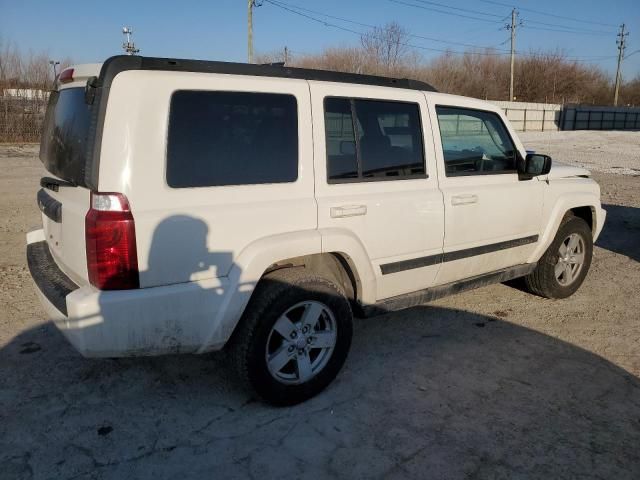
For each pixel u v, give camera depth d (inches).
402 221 149.6
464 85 2231.8
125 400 135.3
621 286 231.6
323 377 137.6
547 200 194.5
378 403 136.3
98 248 107.4
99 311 107.4
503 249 182.1
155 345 114.1
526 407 135.8
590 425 128.7
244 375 125.6
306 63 1905.8
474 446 120.1
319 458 115.3
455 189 164.1
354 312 149.9
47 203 137.0
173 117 113.3
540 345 171.5
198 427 125.0
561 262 209.0
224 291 118.9
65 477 107.9
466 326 185.6
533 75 2714.1
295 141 130.7
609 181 577.6
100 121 107.8
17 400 133.6
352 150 141.7
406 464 114.0
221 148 119.6
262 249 122.6
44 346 161.6
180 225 113.2
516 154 186.1
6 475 108.0
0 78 936.9
